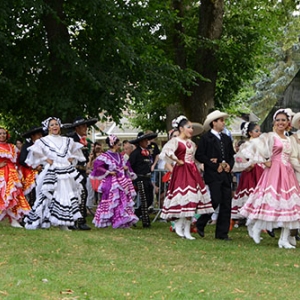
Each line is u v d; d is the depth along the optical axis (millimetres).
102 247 9602
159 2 20188
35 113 18172
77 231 11609
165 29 22188
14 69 17141
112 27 17891
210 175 11203
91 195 15984
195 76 20719
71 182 11625
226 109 27406
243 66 23719
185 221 11266
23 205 12016
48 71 17672
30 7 16422
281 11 21984
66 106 17141
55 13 16562
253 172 12609
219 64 23047
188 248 9859
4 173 11820
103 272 7809
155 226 13656
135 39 19203
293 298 6832
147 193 13742
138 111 28672
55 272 7695
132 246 9844
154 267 8258
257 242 10789
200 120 22047
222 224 11336
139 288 6984
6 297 6383
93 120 12688
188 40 21734
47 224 11578
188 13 23797
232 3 24359
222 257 9156
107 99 17812
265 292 7051
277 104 18250
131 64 17875
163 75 19391
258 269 8352
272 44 26109
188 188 11039
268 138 10570
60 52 16984
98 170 12719
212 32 21812
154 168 15406
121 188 12672
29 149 11523
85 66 17281
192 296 6691
